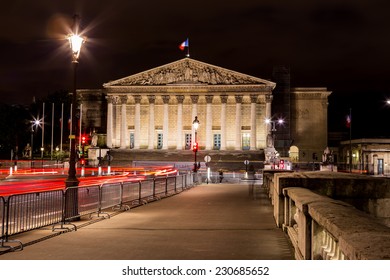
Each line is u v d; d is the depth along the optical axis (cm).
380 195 1376
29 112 13712
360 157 11119
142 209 2739
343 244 625
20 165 9756
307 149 13150
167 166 10588
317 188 1410
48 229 1870
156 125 12369
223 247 1499
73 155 2245
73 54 2319
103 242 1605
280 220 1862
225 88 11788
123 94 12069
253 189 4691
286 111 12950
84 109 13762
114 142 12225
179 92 11925
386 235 611
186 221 2175
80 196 3209
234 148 12081
